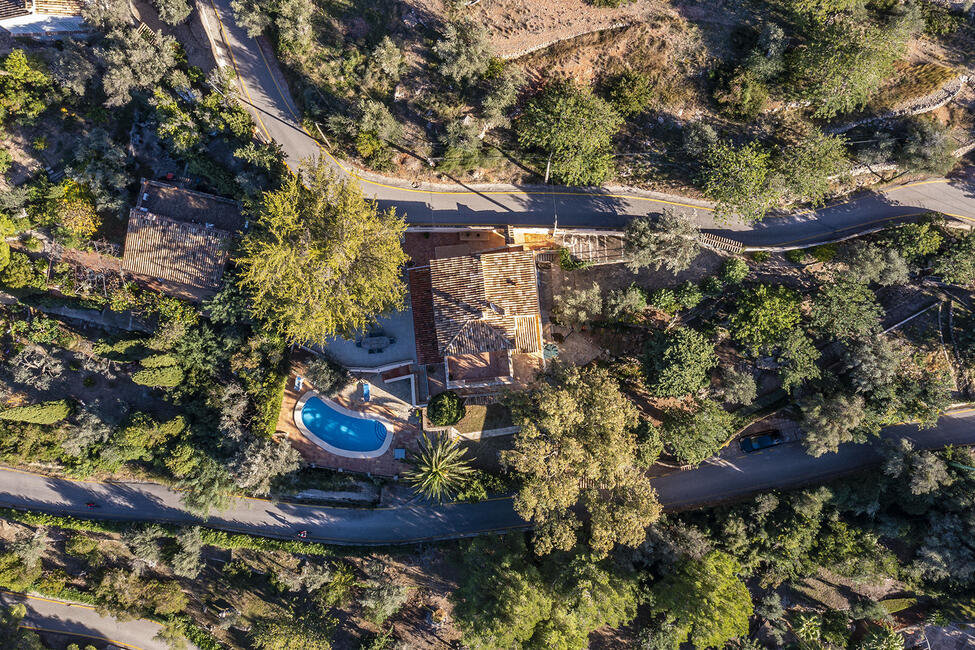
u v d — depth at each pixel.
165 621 68.00
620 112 59.72
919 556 60.12
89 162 62.16
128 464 67.69
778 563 60.22
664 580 57.97
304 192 55.44
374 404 64.12
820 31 55.38
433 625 64.25
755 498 61.00
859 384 57.81
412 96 61.12
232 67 63.28
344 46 61.53
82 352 67.81
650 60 59.19
